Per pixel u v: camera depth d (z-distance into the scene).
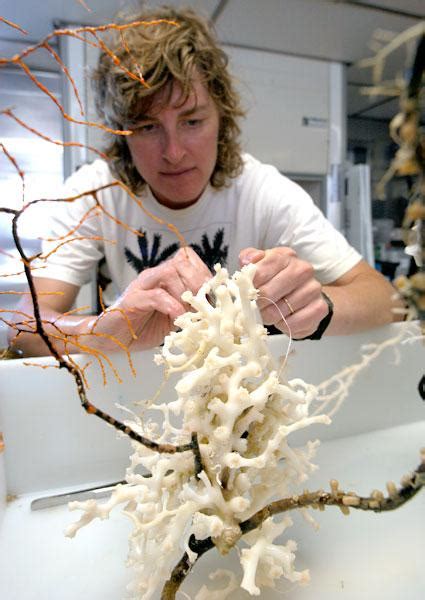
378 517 0.45
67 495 0.47
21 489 0.49
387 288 0.72
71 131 1.47
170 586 0.33
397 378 0.63
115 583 0.37
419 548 0.41
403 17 1.38
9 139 1.54
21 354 0.62
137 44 0.71
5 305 1.10
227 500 0.34
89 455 0.51
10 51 1.50
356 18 1.40
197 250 0.99
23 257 0.26
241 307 0.35
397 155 0.21
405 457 0.55
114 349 0.53
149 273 0.56
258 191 0.96
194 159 0.82
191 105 0.75
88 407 0.29
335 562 0.39
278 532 0.34
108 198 0.96
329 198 1.85
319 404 0.58
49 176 1.57
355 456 0.55
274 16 1.40
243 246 0.99
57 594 0.36
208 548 0.34
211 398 0.34
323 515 0.45
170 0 1.30
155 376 0.53
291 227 0.92
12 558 0.40
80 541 0.42
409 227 0.24
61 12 1.34
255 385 0.37
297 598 0.36
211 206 0.97
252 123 1.71
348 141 1.93
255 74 1.67
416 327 0.49
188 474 0.35
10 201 1.22
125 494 0.34
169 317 0.54
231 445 0.33
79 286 0.95
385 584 0.37
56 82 1.56
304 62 1.72
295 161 1.80
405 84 0.20
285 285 0.54
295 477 0.37
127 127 0.79
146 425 0.39
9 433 0.49
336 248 0.86
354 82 1.85
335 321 0.58
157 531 0.34
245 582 0.30
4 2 1.28
